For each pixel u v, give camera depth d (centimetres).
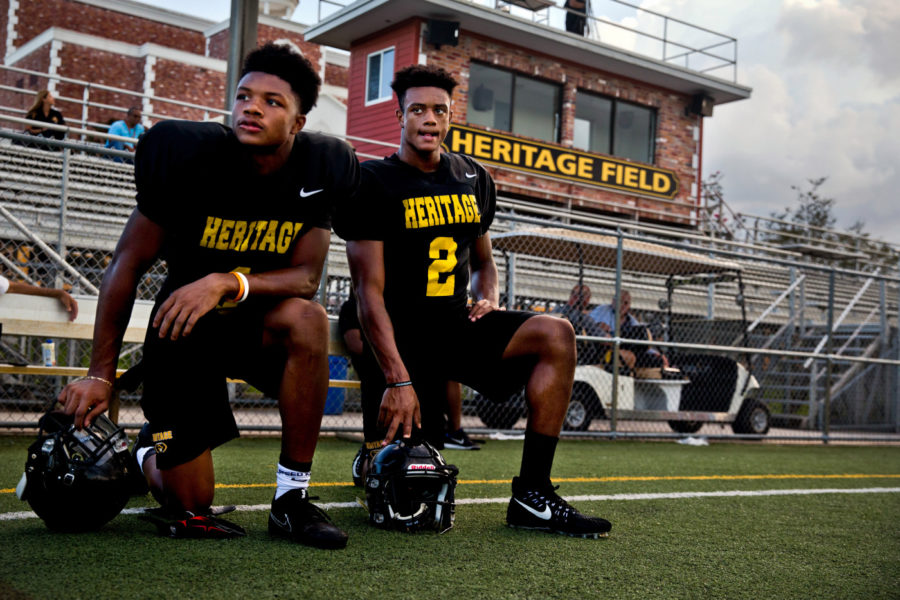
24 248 796
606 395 855
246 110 233
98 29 2670
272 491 371
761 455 729
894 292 1873
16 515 284
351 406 914
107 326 244
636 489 444
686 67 1967
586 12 1948
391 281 331
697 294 1417
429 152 333
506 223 1412
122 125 1113
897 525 362
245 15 874
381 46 1744
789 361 1280
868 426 1203
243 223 251
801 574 257
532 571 240
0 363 499
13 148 874
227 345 257
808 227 1969
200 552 239
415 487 286
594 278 1132
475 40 1731
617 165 1942
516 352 315
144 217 245
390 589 211
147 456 292
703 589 232
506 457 581
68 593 192
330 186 258
